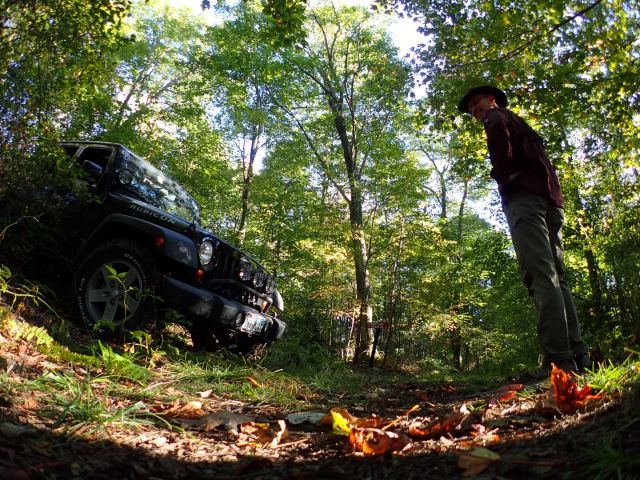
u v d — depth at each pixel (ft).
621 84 27.81
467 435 6.33
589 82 28.66
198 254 15.57
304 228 50.98
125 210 16.17
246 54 57.31
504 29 29.01
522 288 41.88
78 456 5.39
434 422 7.07
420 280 41.78
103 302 14.96
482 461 4.55
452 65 30.09
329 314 50.49
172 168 53.67
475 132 31.32
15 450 5.01
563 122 30.01
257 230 63.36
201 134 59.72
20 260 15.99
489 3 28.81
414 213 39.65
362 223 48.55
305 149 61.05
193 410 8.35
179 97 67.67
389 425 6.76
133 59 62.90
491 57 30.37
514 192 9.91
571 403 6.49
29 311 12.88
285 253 54.19
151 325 14.32
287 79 59.93
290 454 6.27
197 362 14.07
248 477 5.27
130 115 47.73
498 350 49.14
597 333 18.35
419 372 36.24
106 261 14.85
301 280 54.90
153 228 14.84
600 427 4.88
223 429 7.63
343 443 6.55
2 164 13.76
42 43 14.25
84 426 6.42
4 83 13.26
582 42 28.22
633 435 4.21
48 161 14.55
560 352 9.20
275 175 62.39
